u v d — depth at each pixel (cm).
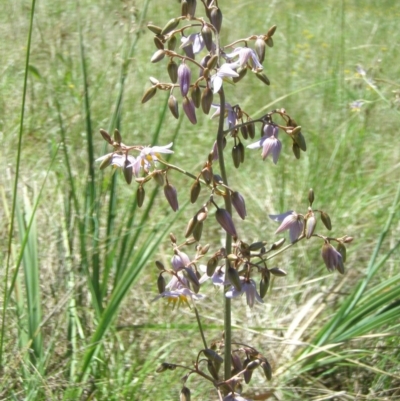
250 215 66
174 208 31
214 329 48
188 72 30
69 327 48
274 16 134
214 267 32
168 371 46
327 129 80
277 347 49
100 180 56
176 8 117
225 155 78
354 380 47
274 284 57
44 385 41
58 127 74
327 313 53
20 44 97
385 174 71
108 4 114
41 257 54
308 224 32
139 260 46
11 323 48
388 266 58
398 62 109
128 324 51
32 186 63
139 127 78
